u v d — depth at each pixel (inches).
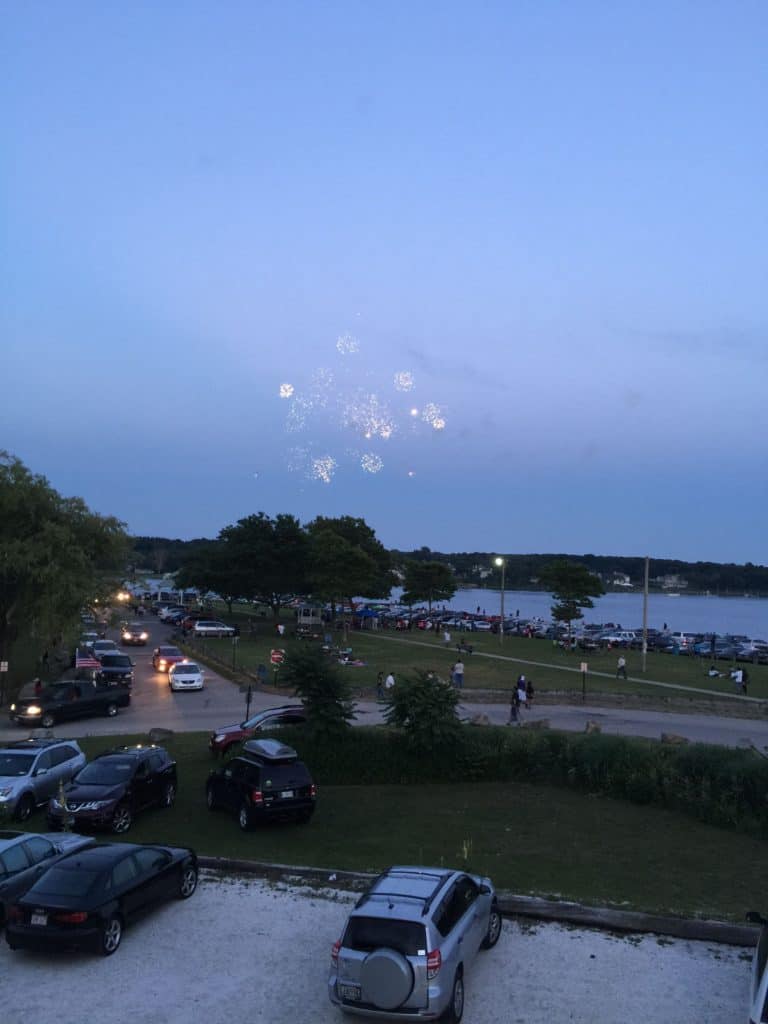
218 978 438.6
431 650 2571.4
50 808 774.5
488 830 802.8
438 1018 378.9
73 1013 403.2
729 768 852.0
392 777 1016.2
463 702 1598.2
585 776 960.9
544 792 959.6
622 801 919.0
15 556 1445.6
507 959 456.4
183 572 3368.6
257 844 748.0
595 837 780.0
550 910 511.2
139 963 455.8
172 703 1573.6
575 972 441.7
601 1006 406.3
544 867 678.5
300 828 810.2
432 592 3759.8
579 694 1664.6
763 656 2588.6
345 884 582.6
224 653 2338.8
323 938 488.1
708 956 462.9
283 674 1061.8
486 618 4180.6
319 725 1024.9
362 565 3038.9
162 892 523.5
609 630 3545.8
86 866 482.9
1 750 890.1
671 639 3009.4
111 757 851.4
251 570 3164.4
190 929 501.4
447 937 387.9
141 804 825.5
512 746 1018.7
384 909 387.9
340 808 893.2
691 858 715.4
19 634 1599.4
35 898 461.4
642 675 2068.2
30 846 551.8
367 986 368.5
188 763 1070.4
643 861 703.7
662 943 479.8
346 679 1069.8
